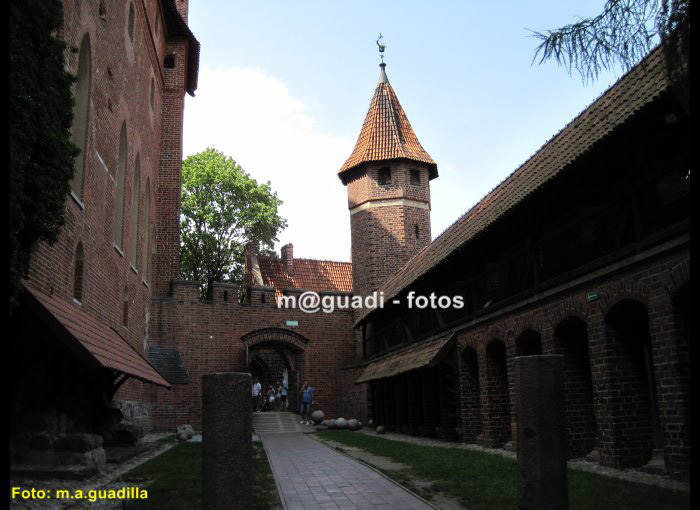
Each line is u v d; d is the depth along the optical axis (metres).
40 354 12.05
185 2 36.06
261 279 39.53
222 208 47.06
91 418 16.11
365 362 33.28
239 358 33.72
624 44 6.79
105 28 18.78
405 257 35.03
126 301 23.17
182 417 31.41
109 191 19.48
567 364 14.09
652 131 10.64
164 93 32.88
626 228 11.50
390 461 14.12
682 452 9.88
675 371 10.05
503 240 16.92
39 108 10.12
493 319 17.28
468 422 19.31
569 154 12.84
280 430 29.12
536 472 5.93
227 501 5.88
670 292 10.17
